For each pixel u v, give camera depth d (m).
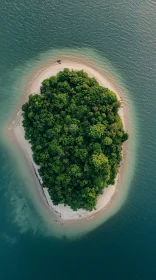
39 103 70.06
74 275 72.31
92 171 68.19
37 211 74.38
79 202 70.12
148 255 74.19
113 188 75.56
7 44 77.38
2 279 70.44
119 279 73.00
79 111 69.38
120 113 77.56
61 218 74.12
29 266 71.75
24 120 72.00
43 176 70.44
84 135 68.88
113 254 74.00
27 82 76.12
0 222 73.06
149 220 75.44
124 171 76.88
